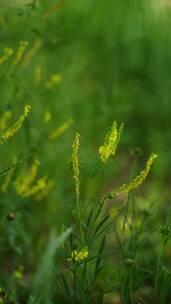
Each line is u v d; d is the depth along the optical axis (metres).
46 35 3.68
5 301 2.47
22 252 3.08
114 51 4.64
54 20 4.15
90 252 2.86
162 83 4.63
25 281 3.00
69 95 4.28
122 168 4.11
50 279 2.37
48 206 3.42
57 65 4.32
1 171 2.70
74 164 2.23
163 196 3.73
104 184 3.88
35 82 3.71
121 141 4.30
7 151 3.07
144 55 4.73
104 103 4.30
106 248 3.05
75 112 4.23
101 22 4.78
